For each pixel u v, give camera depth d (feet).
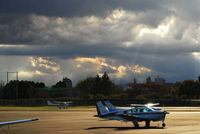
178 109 224.12
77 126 97.76
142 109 92.22
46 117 145.89
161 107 269.64
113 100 315.99
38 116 153.79
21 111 207.21
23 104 320.09
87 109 233.76
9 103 322.96
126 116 91.20
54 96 377.50
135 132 77.56
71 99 315.58
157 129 84.64
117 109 97.86
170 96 372.79
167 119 123.85
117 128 89.66
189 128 86.79
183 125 97.04
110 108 98.48
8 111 207.41
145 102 309.42
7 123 51.19
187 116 142.82
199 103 297.12
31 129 89.61
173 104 303.68
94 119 130.31
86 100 312.50
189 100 307.78
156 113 90.58
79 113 179.11
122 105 311.06
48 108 261.03
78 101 312.71
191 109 224.53
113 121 117.70
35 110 222.07
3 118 141.49
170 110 208.23
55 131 83.41
